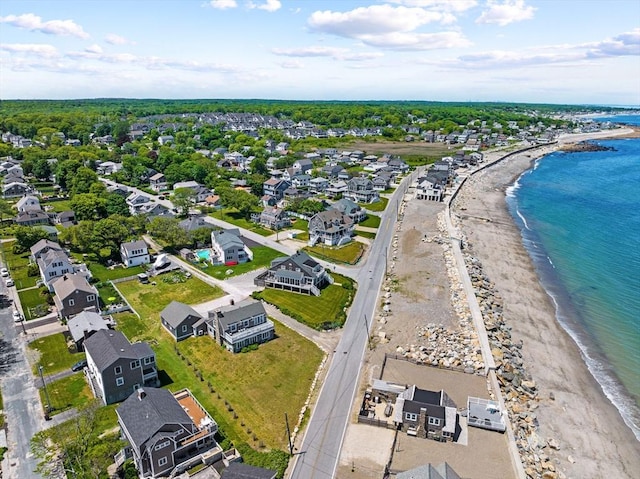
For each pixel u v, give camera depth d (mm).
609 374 66938
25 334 70125
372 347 68750
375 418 53688
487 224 134625
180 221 121250
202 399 56438
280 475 45062
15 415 52938
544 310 84688
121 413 48219
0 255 101625
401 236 119125
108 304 80375
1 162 186000
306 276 85125
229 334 66938
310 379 60906
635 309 85438
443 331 73312
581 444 53281
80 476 44125
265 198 142875
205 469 45094
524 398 59594
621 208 152375
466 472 46281
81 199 126688
